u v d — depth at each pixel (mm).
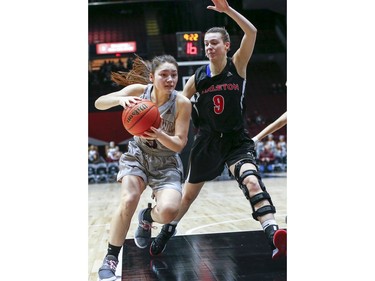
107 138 11000
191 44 6984
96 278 3199
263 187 3314
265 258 3467
